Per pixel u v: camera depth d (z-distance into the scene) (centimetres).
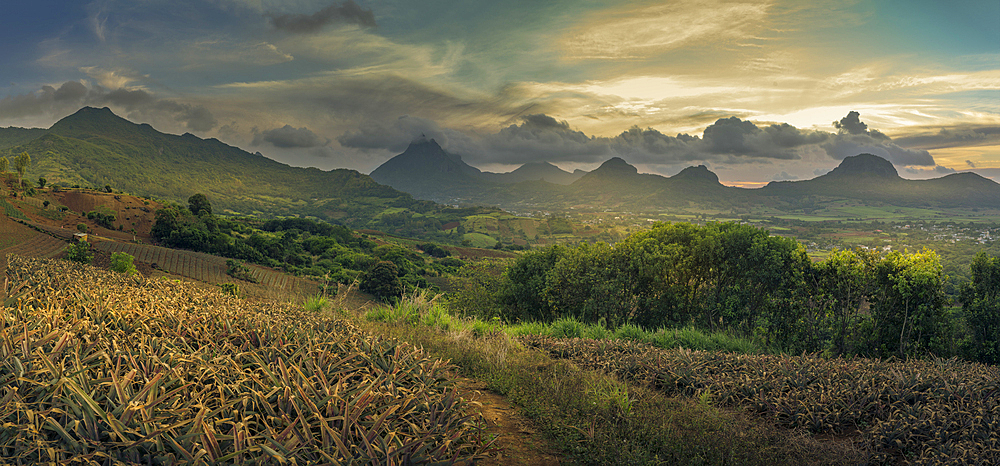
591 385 544
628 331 1238
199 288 749
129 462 208
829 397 512
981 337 1274
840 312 1414
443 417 302
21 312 376
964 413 446
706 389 559
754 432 429
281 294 1095
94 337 334
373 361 380
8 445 209
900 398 521
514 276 2675
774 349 1288
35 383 240
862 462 387
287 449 228
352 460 223
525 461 364
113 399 242
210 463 213
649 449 393
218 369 297
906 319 1289
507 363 650
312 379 311
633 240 2119
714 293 1762
